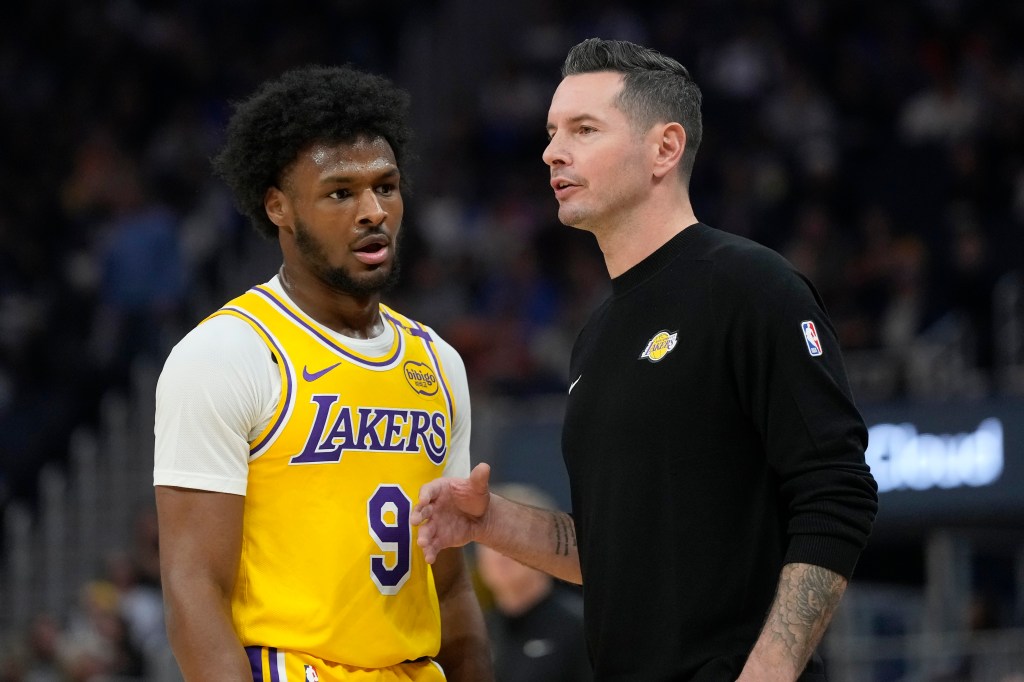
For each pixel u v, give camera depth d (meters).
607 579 11.30
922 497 31.08
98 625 32.78
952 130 44.72
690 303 11.17
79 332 46.38
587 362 11.84
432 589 12.16
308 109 11.38
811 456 10.52
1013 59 48.22
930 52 48.94
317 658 11.16
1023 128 44.03
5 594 40.06
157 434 11.20
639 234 11.66
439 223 49.03
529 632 19.02
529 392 37.38
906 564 36.69
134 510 40.22
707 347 11.00
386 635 11.44
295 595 11.12
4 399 45.22
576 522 12.00
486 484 11.54
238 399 10.95
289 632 11.08
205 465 10.92
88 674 31.92
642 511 11.12
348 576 11.24
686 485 11.02
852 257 40.75
